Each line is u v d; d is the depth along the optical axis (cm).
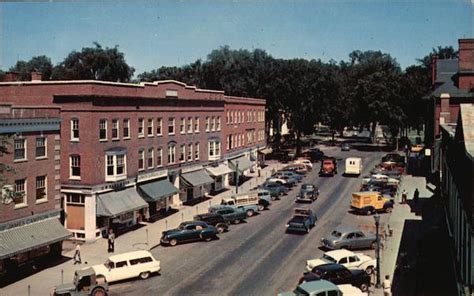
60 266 3538
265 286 3062
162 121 5378
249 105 8312
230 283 3131
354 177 7562
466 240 1847
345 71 15675
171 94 5516
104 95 4384
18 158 3447
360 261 3206
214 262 3597
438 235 3953
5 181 2956
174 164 5628
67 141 4312
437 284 2684
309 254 3747
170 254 3834
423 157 8350
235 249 3938
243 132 8000
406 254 3528
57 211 3772
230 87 11175
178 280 3216
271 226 4706
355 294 2650
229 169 6931
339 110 11238
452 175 3086
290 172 7475
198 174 6119
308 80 10081
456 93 6619
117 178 4522
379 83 10750
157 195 5019
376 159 9506
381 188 6075
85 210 4262
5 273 3269
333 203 5753
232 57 11475
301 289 2558
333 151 10956
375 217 3011
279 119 11494
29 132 3525
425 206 5350
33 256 3531
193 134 6062
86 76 11350
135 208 4609
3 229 3278
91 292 2870
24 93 4422
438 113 6631
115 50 11481
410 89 10738
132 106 4819
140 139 4962
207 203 5853
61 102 4325
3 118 3319
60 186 4041
